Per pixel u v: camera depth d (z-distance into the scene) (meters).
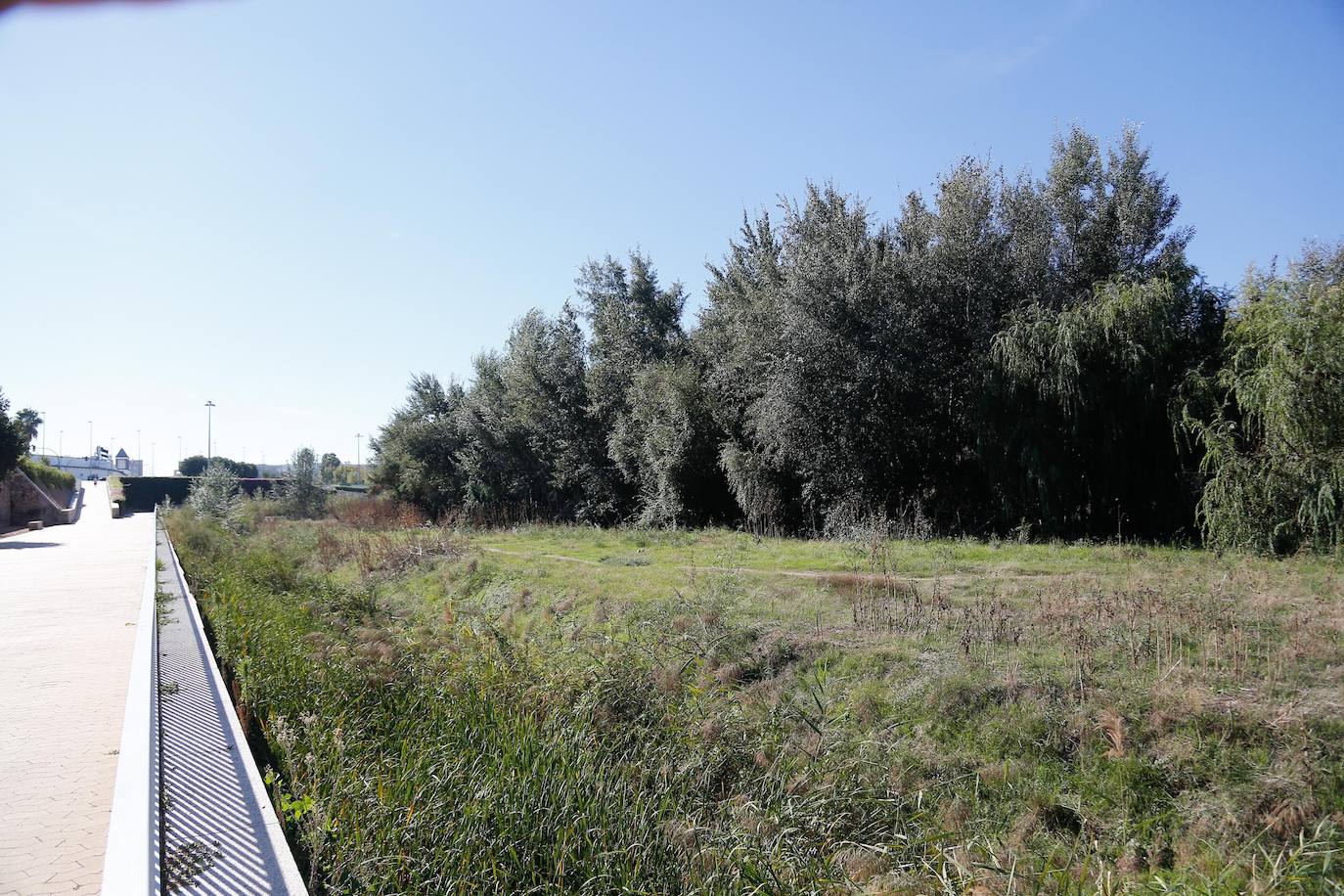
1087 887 5.18
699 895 4.55
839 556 15.01
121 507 60.50
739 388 24.36
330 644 8.43
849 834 5.93
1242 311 15.22
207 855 3.50
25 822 4.75
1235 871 5.05
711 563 15.33
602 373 32.78
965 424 19.05
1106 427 16.48
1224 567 11.35
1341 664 6.91
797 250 21.41
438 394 44.12
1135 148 20.44
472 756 5.89
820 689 8.22
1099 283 17.62
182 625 9.45
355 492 56.69
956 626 9.12
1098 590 9.74
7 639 10.85
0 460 42.91
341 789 4.91
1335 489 12.18
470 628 9.77
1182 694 6.60
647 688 7.94
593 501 33.41
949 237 19.78
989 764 6.62
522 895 4.39
